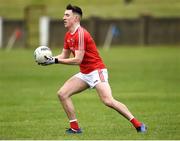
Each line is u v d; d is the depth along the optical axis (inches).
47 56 1074.7
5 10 5059.1
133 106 1565.0
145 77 2352.4
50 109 1504.7
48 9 4901.6
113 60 3142.2
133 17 4623.5
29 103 1637.6
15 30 4387.3
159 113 1422.2
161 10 4852.4
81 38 1079.0
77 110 1481.3
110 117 1348.4
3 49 4212.6
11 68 2787.9
